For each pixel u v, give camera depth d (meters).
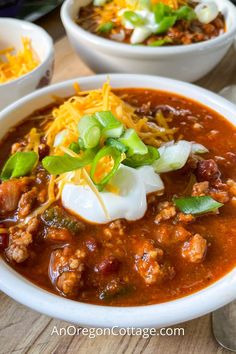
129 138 0.26
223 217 0.25
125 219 0.25
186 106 0.33
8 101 0.35
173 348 0.24
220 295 0.21
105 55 0.38
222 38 0.38
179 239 0.24
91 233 0.25
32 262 0.23
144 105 0.32
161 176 0.27
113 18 0.43
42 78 0.36
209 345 0.24
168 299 0.22
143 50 0.36
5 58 0.42
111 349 0.24
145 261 0.23
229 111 0.31
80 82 0.33
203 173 0.27
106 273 0.23
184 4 0.44
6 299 0.26
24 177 0.27
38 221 0.25
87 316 0.21
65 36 0.48
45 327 0.25
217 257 0.24
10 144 0.30
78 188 0.25
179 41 0.40
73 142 0.26
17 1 0.47
